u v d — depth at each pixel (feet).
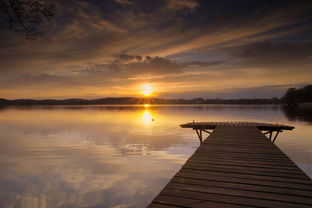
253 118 132.67
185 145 52.42
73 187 26.50
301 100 395.55
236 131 37.91
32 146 51.85
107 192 25.18
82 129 86.58
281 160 19.08
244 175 15.08
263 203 10.74
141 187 26.55
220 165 17.58
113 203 22.54
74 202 22.70
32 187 26.68
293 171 15.93
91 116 183.11
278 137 61.93
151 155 42.45
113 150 47.11
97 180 28.94
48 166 35.27
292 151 44.01
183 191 12.30
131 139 61.41
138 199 23.40
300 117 137.28
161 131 79.15
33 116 182.60
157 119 138.31
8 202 22.76
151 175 30.78
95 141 58.44
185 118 143.33
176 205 10.57
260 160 19.08
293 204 10.62
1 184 27.55
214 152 22.27
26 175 30.86
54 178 29.66
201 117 150.30
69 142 57.06
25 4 17.52
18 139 62.34
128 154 43.24
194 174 15.34
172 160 38.75
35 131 80.59
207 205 10.56
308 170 31.83
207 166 17.30
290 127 43.39
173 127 92.32
